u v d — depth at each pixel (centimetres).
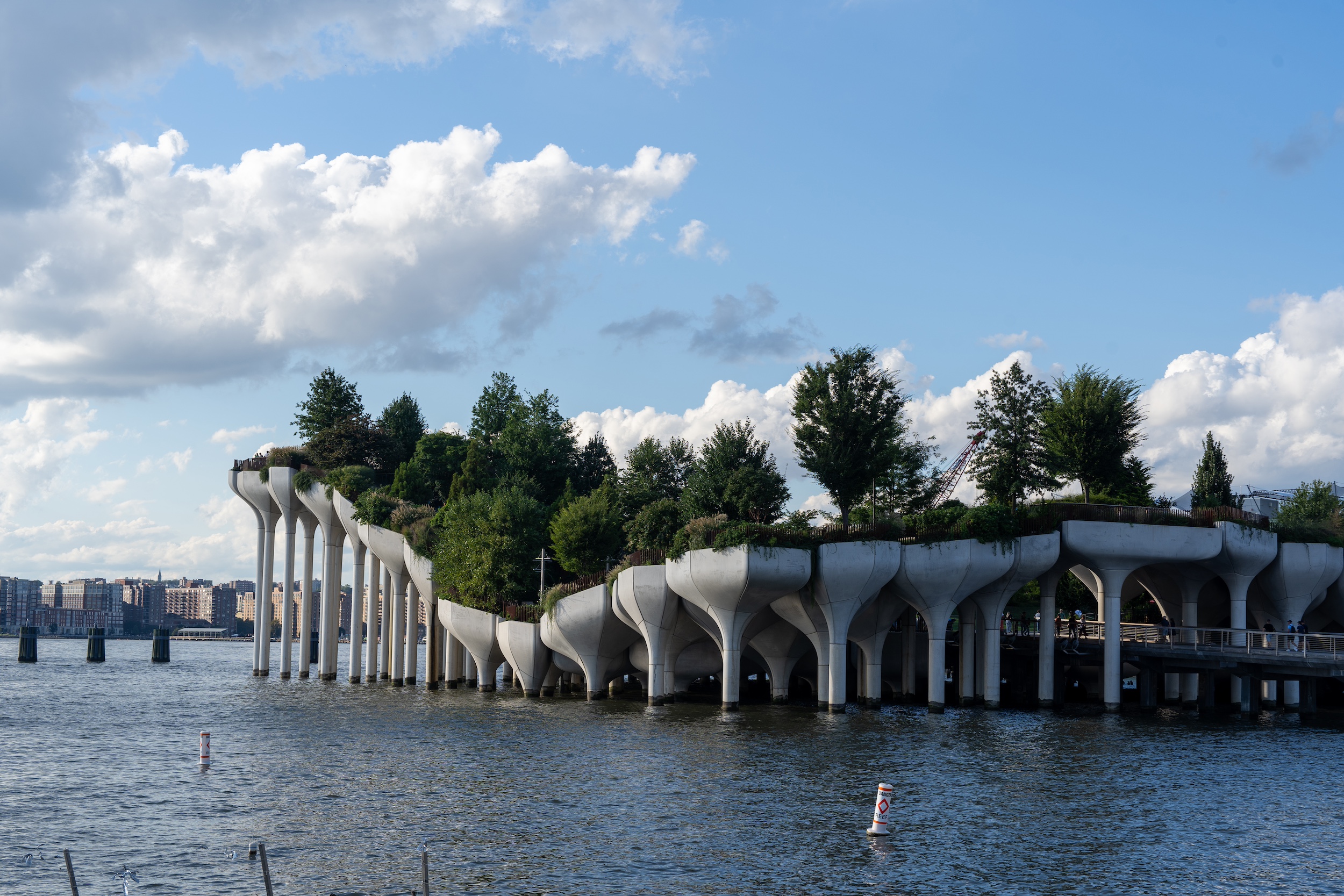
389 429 11494
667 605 6575
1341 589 7550
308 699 7588
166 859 2934
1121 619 8981
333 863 2889
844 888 2666
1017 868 2862
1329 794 3909
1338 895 2664
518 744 5056
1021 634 7612
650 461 10131
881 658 7100
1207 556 6625
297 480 9506
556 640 7175
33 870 2827
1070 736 5372
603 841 3130
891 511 9275
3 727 5944
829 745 4975
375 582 9306
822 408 6844
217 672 11800
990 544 6309
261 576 9900
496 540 7806
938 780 4069
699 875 2781
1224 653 6378
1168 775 4250
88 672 11844
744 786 3941
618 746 4975
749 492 7738
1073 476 7619
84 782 4109
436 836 3188
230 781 4103
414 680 8869
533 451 10719
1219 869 2880
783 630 6944
